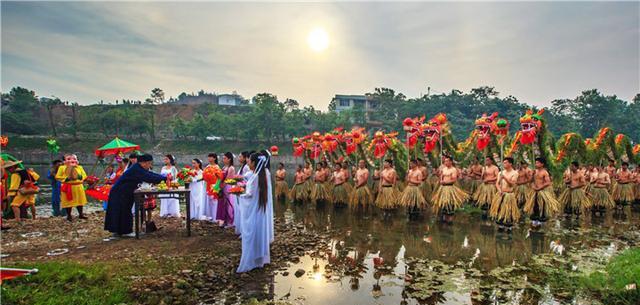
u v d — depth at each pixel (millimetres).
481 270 5762
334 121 48938
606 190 10914
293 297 4660
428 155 12750
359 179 11164
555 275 5512
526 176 9430
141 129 48656
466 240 7590
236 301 4496
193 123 48531
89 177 8766
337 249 6871
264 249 5723
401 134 46688
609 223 9320
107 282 4602
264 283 5113
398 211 10844
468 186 11852
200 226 8094
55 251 5980
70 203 8461
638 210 11422
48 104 50219
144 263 5445
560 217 10055
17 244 6414
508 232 8250
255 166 5637
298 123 47625
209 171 7789
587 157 11664
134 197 6910
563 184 10922
